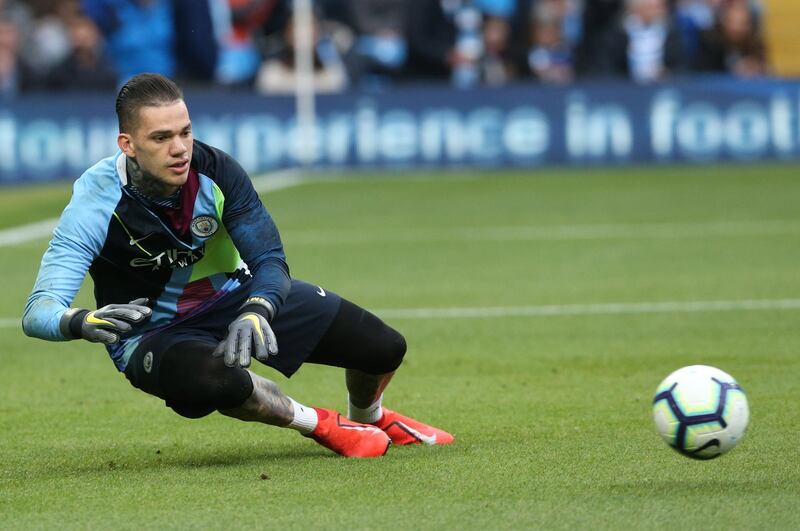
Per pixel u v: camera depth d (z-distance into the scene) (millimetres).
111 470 16984
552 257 39688
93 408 21516
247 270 17453
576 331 28047
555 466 16500
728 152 65750
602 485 15461
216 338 17266
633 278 35281
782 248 40406
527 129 66062
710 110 65562
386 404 21266
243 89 68875
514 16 71875
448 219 49594
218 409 16453
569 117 66000
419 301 32406
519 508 14492
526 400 21344
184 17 68938
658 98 65750
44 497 15531
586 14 72188
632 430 18734
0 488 16062
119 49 68562
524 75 70375
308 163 65938
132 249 16500
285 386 23328
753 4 73000
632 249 40969
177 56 69812
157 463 17375
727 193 55875
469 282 35281
